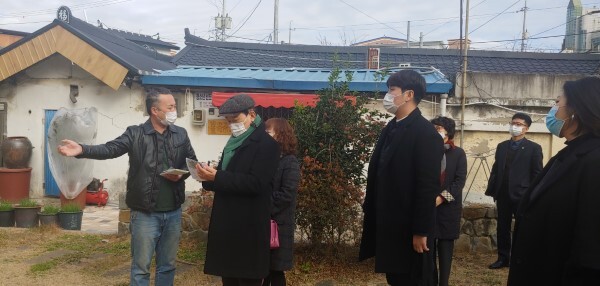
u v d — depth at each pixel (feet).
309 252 17.99
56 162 29.58
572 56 46.21
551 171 8.02
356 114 17.98
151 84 31.76
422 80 10.54
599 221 7.01
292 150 13.23
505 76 30.35
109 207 31.94
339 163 17.51
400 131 10.36
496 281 16.47
